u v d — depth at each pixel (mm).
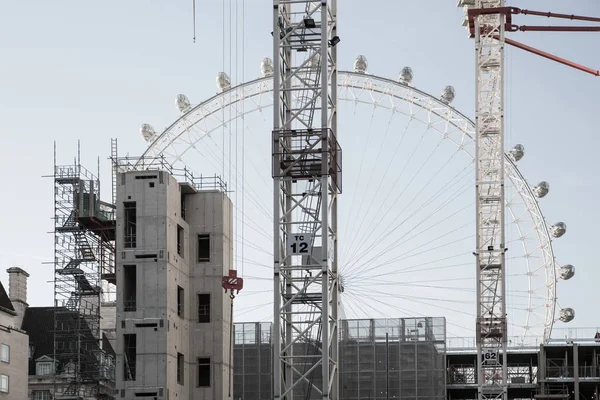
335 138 100688
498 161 178500
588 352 195500
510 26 177500
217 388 130875
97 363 156625
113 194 153250
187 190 134875
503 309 170375
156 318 125125
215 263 134000
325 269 96375
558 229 186125
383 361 187125
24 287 187250
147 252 126688
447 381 198625
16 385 156125
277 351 96812
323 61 99938
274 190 98938
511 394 198375
